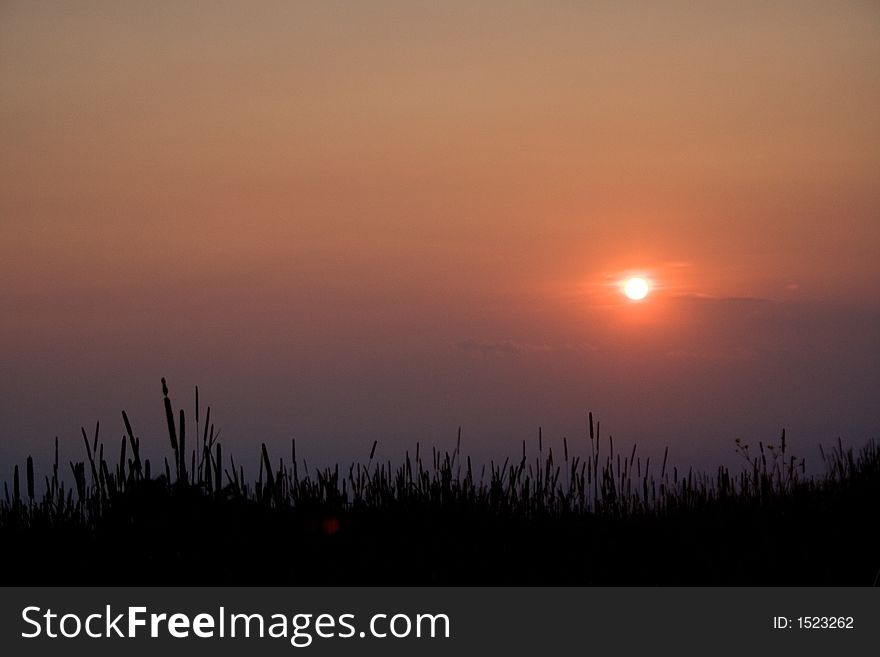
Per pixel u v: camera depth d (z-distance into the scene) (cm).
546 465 1318
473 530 1174
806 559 1170
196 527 1077
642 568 1126
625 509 1288
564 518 1231
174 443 1088
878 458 1505
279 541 1098
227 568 1059
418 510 1187
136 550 1067
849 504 1357
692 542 1203
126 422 1107
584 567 1121
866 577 1123
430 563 1102
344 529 1134
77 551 1075
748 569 1144
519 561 1123
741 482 1440
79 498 1120
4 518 1123
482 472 1296
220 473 1098
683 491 1362
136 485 1090
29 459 1130
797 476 1512
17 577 1045
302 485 1178
